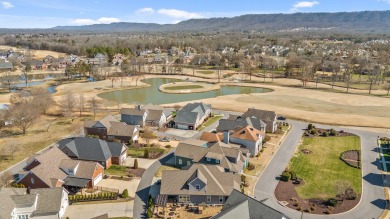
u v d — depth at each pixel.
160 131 92.12
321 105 125.94
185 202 54.09
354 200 55.34
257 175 64.50
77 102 114.44
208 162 64.88
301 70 192.12
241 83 171.62
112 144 70.31
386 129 96.44
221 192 53.69
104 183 60.62
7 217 44.16
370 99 136.12
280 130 92.88
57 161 60.38
